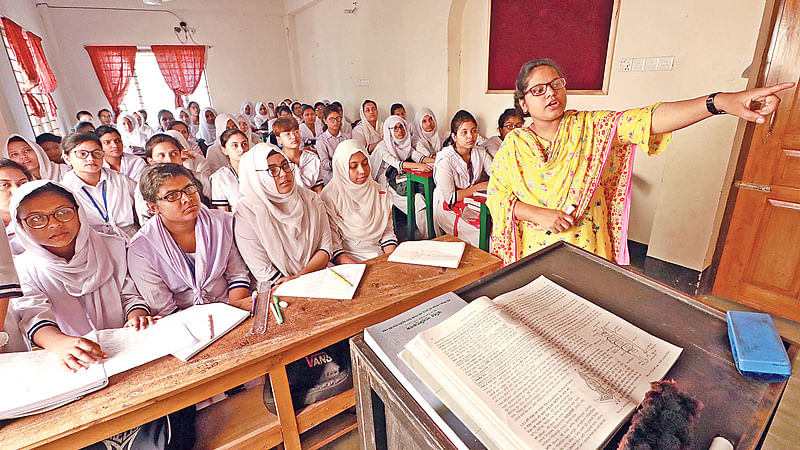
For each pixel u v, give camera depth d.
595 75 2.45
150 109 6.51
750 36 1.60
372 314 0.99
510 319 0.52
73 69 5.75
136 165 2.64
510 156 1.15
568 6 2.48
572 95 2.60
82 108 5.95
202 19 6.32
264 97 7.12
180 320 0.99
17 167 1.52
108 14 5.74
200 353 0.88
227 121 3.76
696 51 1.77
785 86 0.74
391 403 0.46
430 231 2.57
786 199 1.67
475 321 0.52
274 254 1.49
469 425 0.39
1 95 2.96
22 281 1.09
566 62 2.59
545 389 0.41
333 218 1.80
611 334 0.51
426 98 3.74
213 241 1.37
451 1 3.16
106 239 1.24
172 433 0.92
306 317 0.98
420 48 3.64
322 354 1.13
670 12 2.03
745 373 0.44
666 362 0.46
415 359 0.47
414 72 3.80
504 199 1.21
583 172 1.05
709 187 1.85
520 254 1.29
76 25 5.61
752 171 1.75
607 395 0.41
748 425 0.37
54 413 0.73
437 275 1.15
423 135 3.47
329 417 1.09
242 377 0.87
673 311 0.56
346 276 1.15
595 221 1.17
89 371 0.81
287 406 0.99
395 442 0.52
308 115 4.55
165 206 1.21
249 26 6.68
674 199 1.99
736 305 1.91
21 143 2.09
